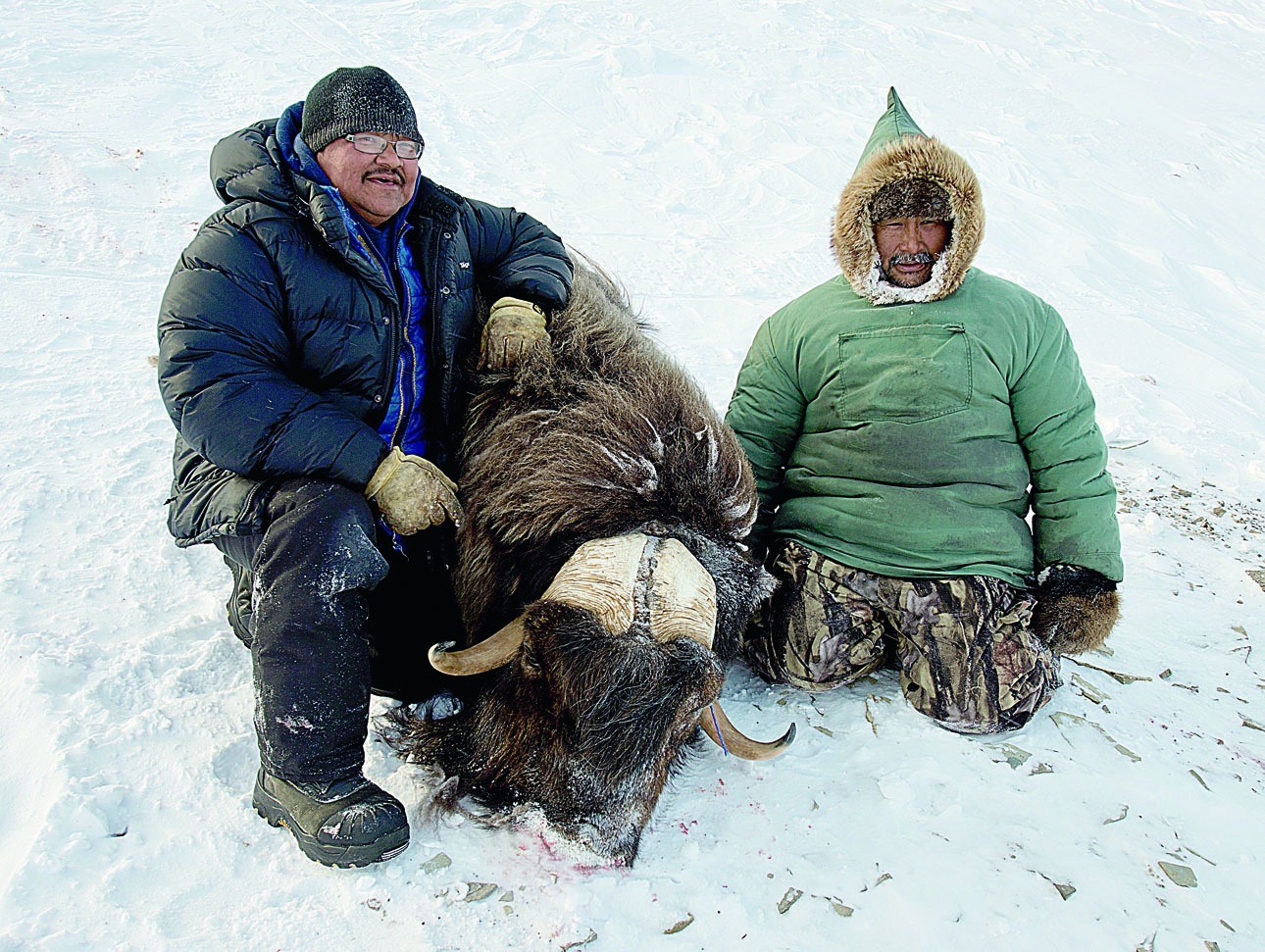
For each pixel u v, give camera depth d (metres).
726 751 2.66
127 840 2.12
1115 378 6.68
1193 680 3.20
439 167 9.63
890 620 2.93
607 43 15.41
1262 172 16.27
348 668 2.15
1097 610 2.88
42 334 4.86
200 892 2.04
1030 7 26.28
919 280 2.92
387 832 2.10
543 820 2.18
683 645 2.04
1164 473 5.10
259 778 2.21
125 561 3.17
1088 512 2.86
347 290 2.44
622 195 9.84
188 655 2.77
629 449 2.42
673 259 8.09
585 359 2.69
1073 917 2.21
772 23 19.52
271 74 11.20
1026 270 9.83
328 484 2.23
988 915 2.21
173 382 2.21
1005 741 2.77
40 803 2.18
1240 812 2.57
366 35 14.20
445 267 2.66
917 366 2.84
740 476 2.58
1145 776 2.68
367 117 2.34
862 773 2.63
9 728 2.41
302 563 2.12
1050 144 15.84
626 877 2.20
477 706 2.41
